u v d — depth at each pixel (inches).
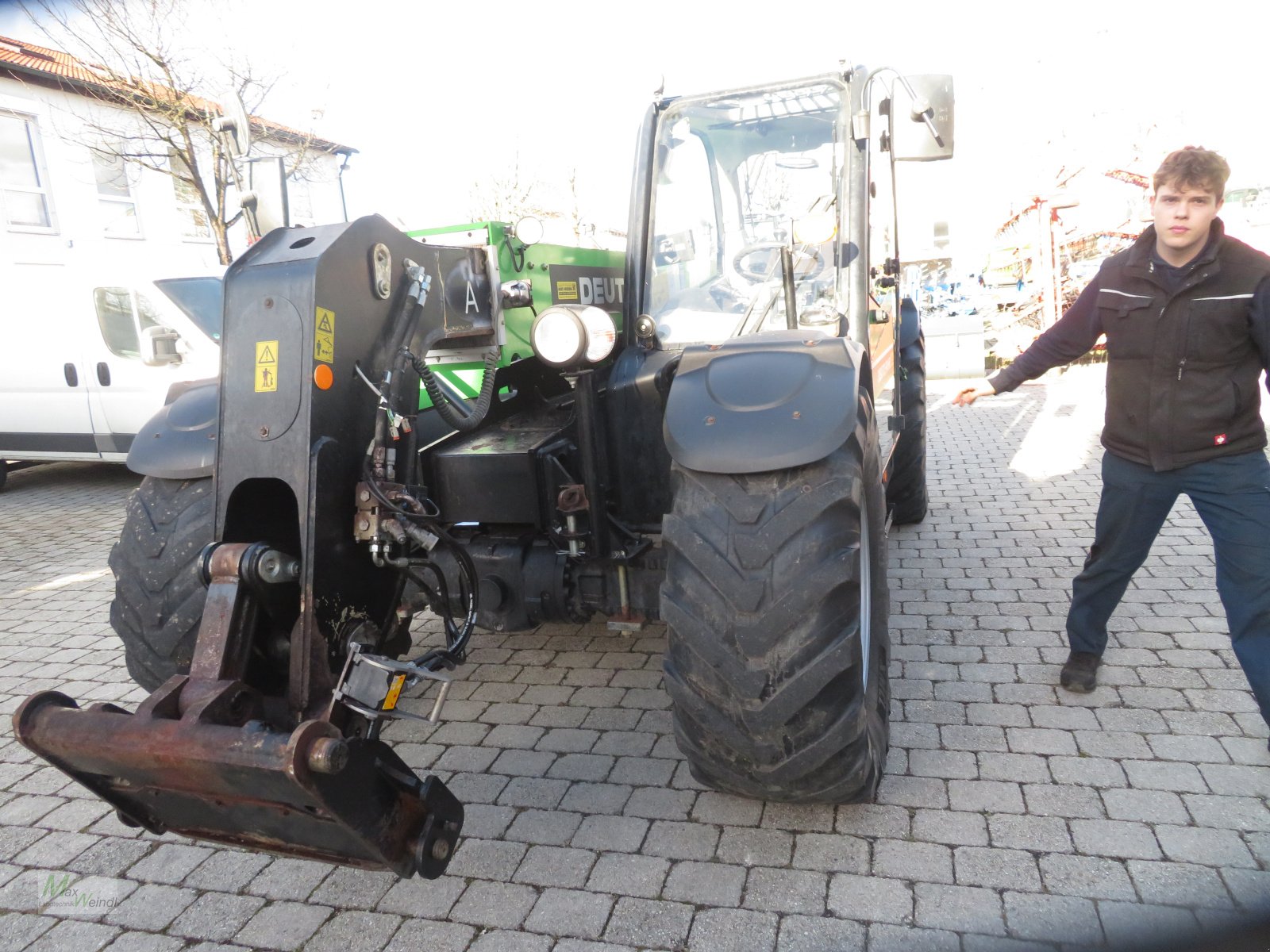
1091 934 78.4
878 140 126.1
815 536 80.0
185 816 73.9
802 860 90.6
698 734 85.7
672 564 85.2
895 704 120.6
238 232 492.4
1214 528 103.3
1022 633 140.4
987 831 92.8
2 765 123.6
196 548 91.9
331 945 85.0
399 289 86.9
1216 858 86.2
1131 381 105.3
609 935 82.7
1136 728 110.6
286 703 73.3
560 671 140.0
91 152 456.1
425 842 69.9
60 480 333.7
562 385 153.0
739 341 97.1
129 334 269.4
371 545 79.4
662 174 121.9
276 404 74.7
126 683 150.1
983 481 238.8
